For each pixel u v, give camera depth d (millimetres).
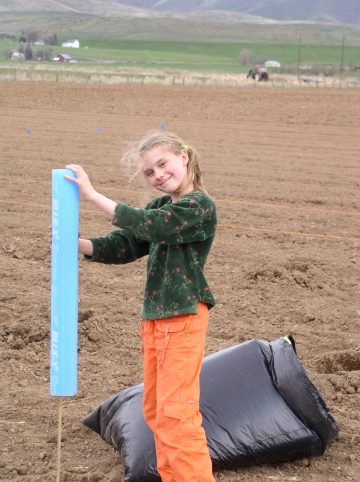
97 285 6504
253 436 3471
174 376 2885
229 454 3426
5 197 10211
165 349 2906
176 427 2885
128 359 4922
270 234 8492
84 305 5941
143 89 31266
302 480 3432
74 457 3639
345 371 4648
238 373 3676
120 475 3436
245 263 7293
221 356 3807
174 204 2859
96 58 103812
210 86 36844
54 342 2967
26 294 6156
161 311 2906
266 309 6004
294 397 3582
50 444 3752
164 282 2922
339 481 3438
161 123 19688
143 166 2959
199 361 2941
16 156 13805
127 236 3209
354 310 6008
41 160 13461
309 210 9828
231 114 22094
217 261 7332
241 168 13031
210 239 2996
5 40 171125
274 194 10844
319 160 14086
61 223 2867
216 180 11875
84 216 9133
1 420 3980
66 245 2893
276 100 26438
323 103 25406
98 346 5117
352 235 8523
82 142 15883
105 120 20281
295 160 14031
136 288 6469
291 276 6793
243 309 5984
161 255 2967
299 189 11250
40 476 3430
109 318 5633
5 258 7332
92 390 4402
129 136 16969
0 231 8344
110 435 3643
